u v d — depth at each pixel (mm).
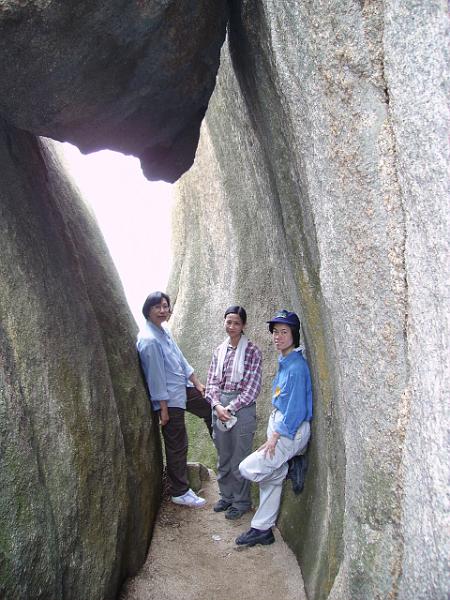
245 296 5426
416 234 1504
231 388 4172
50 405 2561
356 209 1787
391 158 1621
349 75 1727
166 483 4812
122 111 2844
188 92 2977
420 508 1506
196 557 3828
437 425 1403
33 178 3189
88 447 2832
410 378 1631
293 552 3689
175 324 6797
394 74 1524
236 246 5676
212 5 2684
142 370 4367
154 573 3617
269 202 3820
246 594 3402
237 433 4164
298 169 2436
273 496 3758
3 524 2092
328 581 2650
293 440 3428
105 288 4238
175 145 3527
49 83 2443
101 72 2516
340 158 1830
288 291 4105
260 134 3295
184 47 2660
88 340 3162
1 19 2096
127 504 3242
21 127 2752
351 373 1979
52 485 2445
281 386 3447
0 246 2525
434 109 1363
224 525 4277
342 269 1935
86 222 4457
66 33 2242
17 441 2262
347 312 1941
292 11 1978
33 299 2637
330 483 2773
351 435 2049
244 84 3293
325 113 1885
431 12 1355
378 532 1810
